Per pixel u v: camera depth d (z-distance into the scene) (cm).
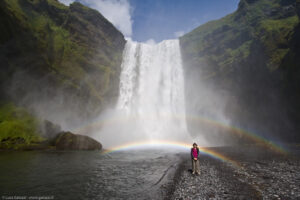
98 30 5647
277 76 3584
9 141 2397
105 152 2642
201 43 6481
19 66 3200
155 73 6681
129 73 6331
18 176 1171
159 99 6369
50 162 1658
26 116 2919
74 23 5028
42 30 3950
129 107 5903
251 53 4259
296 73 3256
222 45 5616
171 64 6919
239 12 5909
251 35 4822
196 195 866
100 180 1154
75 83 4259
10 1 3478
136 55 6744
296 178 1106
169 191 940
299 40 3250
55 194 898
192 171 1366
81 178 1187
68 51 4456
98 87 4916
